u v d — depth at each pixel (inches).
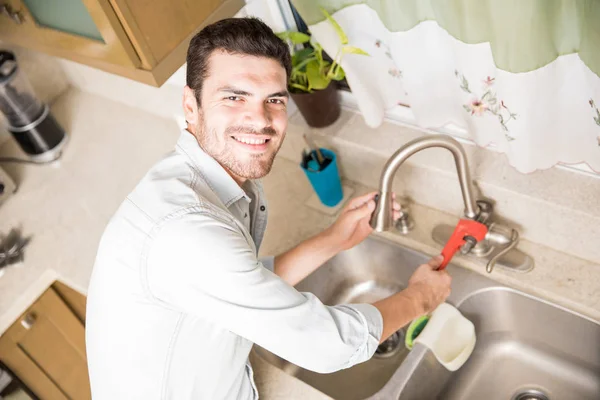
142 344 41.7
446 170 54.4
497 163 53.5
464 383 52.9
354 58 55.0
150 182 42.7
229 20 40.6
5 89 70.3
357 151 60.0
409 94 53.4
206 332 42.6
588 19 36.4
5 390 69.3
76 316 74.2
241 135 40.8
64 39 52.5
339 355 39.1
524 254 53.6
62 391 77.1
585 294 49.6
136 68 49.5
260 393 50.3
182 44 51.1
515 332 54.0
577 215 48.6
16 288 64.9
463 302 52.8
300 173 67.1
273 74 40.0
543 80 41.9
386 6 46.9
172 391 42.9
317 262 52.9
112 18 45.8
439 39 47.5
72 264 65.2
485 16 41.1
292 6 60.6
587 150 47.0
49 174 77.2
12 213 73.3
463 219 49.7
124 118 81.9
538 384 51.9
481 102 48.4
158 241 38.9
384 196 44.9
